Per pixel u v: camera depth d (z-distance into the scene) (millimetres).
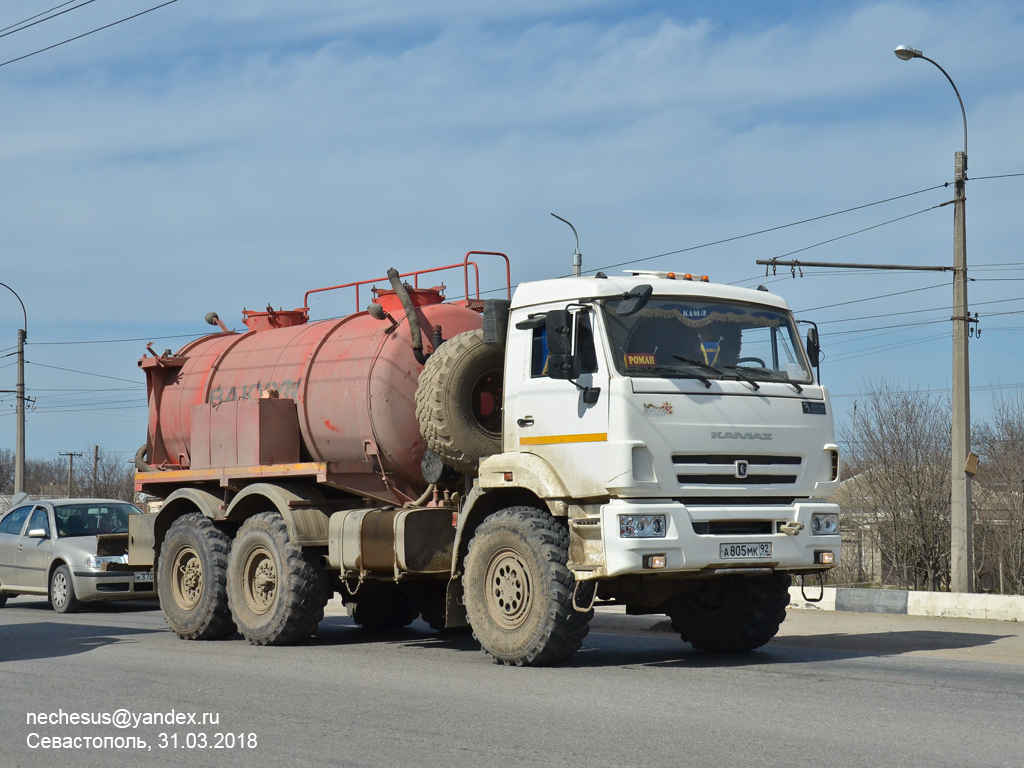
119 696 8195
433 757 5977
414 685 8477
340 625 14875
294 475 11953
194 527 12820
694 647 10883
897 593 15070
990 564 25984
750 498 9484
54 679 9117
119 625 15008
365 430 11711
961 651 10883
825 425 9938
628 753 5961
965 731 6406
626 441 8906
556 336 9273
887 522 26516
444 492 11172
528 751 6059
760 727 6574
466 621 10359
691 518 9031
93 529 18656
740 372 9648
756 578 10375
